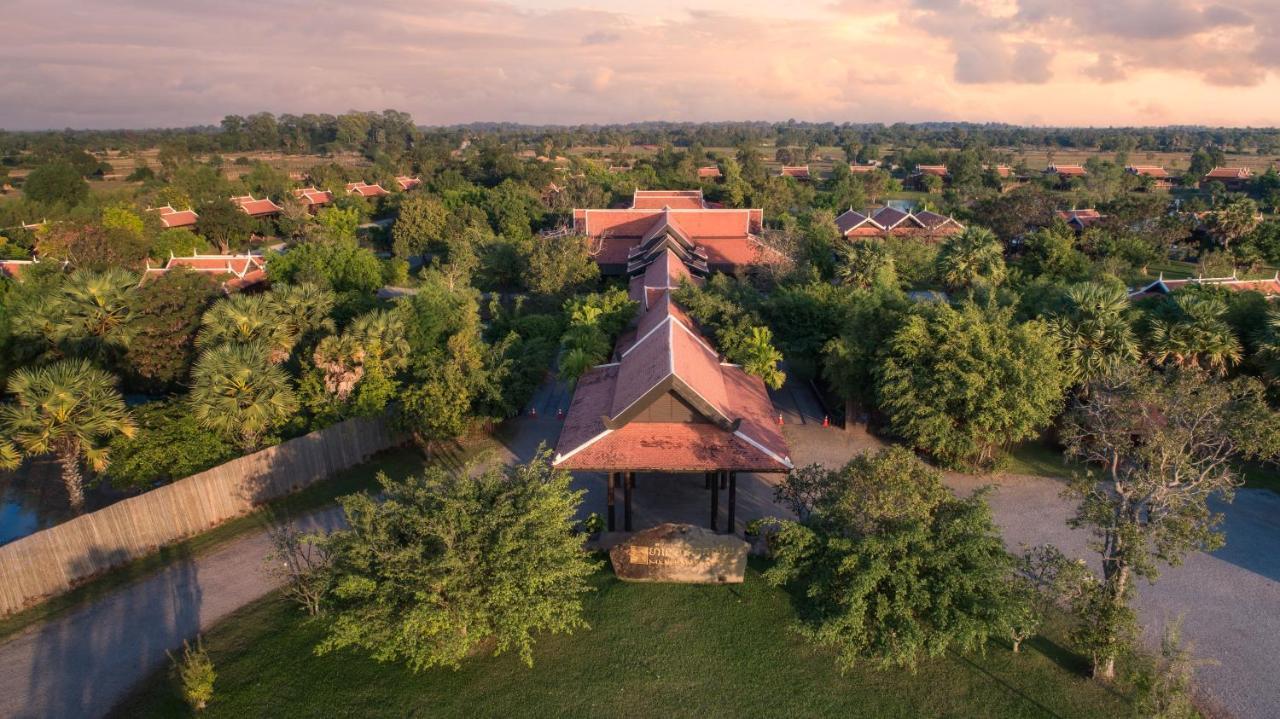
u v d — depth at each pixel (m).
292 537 23.83
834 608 21.62
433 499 21.55
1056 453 37.84
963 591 20.81
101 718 19.84
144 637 23.31
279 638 23.19
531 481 22.55
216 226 92.56
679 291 44.72
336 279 62.00
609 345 43.88
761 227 74.56
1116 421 24.03
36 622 23.97
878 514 21.86
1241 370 37.34
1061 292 40.47
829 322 43.50
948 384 33.12
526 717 20.03
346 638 19.92
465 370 38.09
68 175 109.12
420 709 20.23
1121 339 35.47
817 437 39.62
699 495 33.12
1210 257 79.50
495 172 132.62
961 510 22.28
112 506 27.23
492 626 21.09
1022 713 20.27
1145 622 24.17
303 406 36.66
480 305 65.25
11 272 63.56
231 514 31.16
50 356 38.66
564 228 78.00
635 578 26.30
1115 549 20.94
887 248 61.12
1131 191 146.12
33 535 24.98
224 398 31.94
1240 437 25.61
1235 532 30.12
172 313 41.62
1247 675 21.70
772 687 21.22
